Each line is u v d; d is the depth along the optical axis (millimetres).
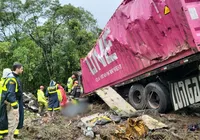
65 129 7363
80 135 6773
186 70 7066
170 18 6703
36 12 29094
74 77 13164
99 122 7188
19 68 5965
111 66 9523
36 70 26938
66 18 30359
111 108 8539
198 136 5832
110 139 6012
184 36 6453
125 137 5934
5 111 5812
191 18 6312
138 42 7922
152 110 7824
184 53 6578
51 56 28438
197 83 6816
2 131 5809
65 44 28594
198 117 7215
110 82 9852
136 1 7852
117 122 7309
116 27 8805
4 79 5906
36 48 26219
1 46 24484
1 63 24078
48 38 29281
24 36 28422
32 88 26547
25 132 7352
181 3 6320
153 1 7102
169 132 5949
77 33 29969
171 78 7543
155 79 8172
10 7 28859
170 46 6910
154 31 7266
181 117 7305
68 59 28344
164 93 7633
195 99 6852
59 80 27984
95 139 6340
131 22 7965
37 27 29312
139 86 8688
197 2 6586
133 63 8375
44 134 6949
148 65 7773
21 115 6250
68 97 12430
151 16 7207
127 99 9672
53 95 10711
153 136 5828
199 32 6336
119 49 8812
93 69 10797
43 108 12305
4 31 29203
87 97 11555
